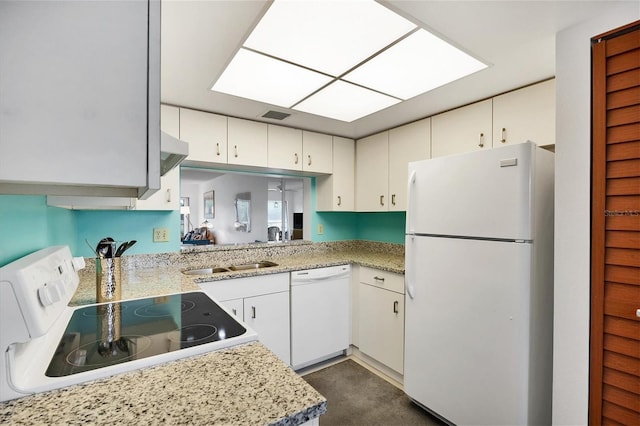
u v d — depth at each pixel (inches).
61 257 37.3
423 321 76.9
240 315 88.2
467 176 67.7
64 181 17.0
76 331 38.4
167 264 96.7
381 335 98.2
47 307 27.2
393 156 111.8
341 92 79.2
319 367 103.8
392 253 127.3
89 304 51.1
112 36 18.0
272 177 128.7
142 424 21.1
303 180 135.6
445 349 71.7
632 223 44.7
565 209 51.6
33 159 16.4
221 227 142.8
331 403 83.6
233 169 113.6
